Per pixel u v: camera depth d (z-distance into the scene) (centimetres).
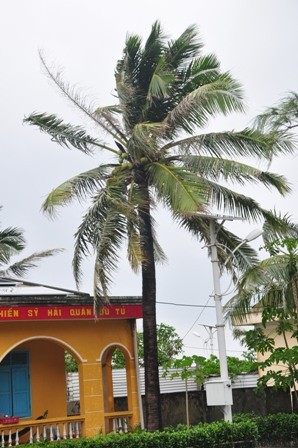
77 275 1728
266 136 1672
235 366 2620
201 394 2306
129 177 1703
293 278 1822
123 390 2389
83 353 1808
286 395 2278
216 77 1758
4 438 1642
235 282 1852
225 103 1606
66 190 1670
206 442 1564
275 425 1906
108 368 1997
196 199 1524
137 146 1606
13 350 1888
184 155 1716
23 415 1856
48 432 1723
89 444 1488
